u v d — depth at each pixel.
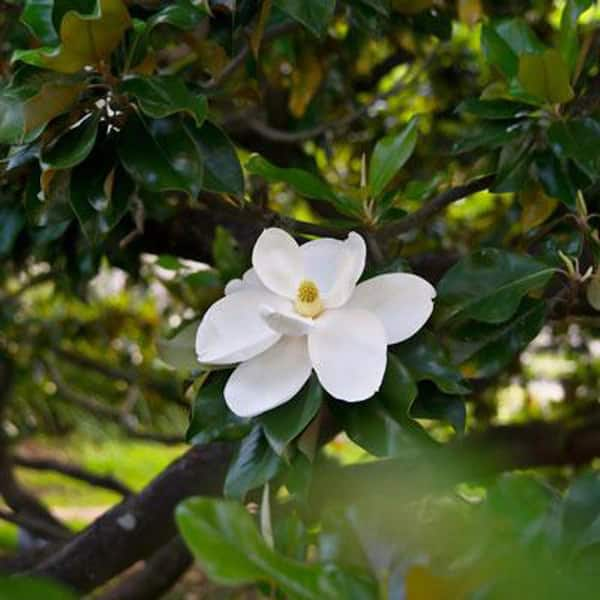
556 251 1.85
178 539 2.55
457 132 3.13
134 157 1.74
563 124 1.84
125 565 2.28
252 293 1.62
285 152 2.97
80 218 1.75
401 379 1.59
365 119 3.26
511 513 1.39
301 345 1.59
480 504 1.48
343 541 1.40
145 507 2.27
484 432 2.83
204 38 1.92
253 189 2.42
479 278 1.71
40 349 4.29
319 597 1.29
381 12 1.85
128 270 2.41
